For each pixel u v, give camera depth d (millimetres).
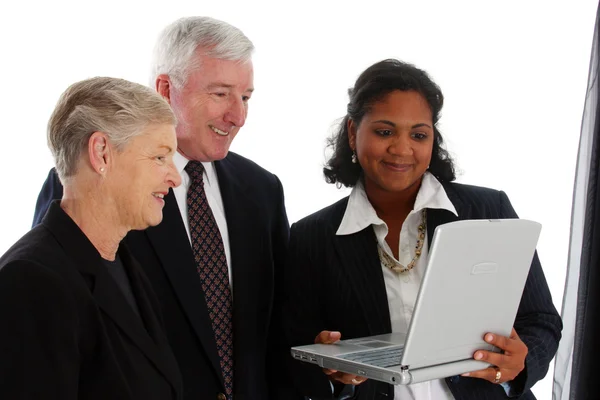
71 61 2672
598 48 1826
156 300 1582
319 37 2965
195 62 1749
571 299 1897
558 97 2891
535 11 2896
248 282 1859
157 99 1402
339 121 1998
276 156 2998
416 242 1827
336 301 1850
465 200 1833
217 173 1931
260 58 2959
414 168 1770
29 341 1173
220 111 1776
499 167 2943
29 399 1154
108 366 1277
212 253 1823
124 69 2713
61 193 1689
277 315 1999
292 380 1914
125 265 1525
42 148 2648
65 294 1225
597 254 1674
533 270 1822
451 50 2947
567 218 2879
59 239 1323
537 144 2912
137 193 1379
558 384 1929
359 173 1923
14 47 2627
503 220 1471
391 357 1521
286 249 2018
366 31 2959
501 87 2932
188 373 1734
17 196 2635
